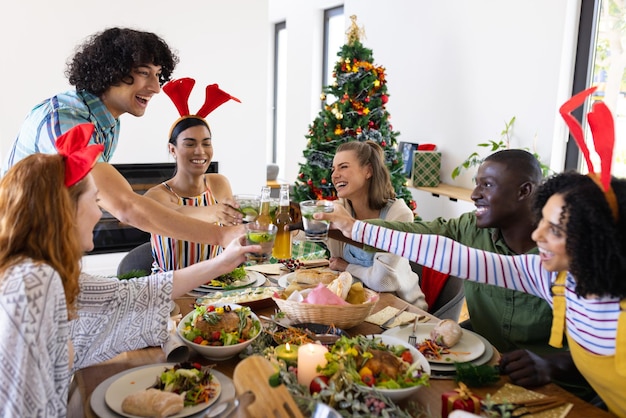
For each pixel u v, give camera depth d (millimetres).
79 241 1190
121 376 1263
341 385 1129
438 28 4824
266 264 2260
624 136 3627
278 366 1229
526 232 1730
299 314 1548
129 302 1389
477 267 1548
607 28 3650
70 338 1364
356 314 1543
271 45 7766
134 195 1804
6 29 3631
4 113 3703
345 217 1695
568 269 1187
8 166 1915
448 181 4883
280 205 1757
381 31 5594
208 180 2574
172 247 2254
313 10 6504
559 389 1294
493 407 1139
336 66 4148
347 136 4094
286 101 7285
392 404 1089
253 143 4438
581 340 1253
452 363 1362
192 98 4207
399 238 1632
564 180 1208
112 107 2004
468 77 4566
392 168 4207
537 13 3928
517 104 4145
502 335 1767
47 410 1014
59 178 1073
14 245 1039
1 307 972
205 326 1421
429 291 2311
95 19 3818
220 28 4188
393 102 5527
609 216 1086
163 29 4039
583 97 1147
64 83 3789
